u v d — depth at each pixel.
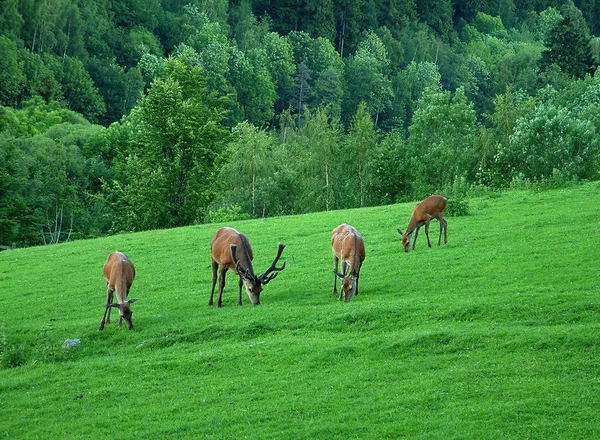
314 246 48.84
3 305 41.19
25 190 106.75
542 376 24.17
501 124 94.31
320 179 96.94
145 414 24.42
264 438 21.84
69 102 186.25
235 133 87.12
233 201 94.56
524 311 29.97
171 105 77.62
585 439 20.14
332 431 21.88
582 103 114.75
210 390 25.95
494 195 62.44
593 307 29.36
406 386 24.47
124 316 33.16
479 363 25.69
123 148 125.50
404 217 56.47
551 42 160.12
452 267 39.03
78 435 23.27
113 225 89.94
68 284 44.88
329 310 32.88
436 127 94.06
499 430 20.95
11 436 23.67
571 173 73.69
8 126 136.12
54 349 32.34
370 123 96.69
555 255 39.03
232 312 34.38
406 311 31.61
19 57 177.88
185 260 48.53
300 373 26.62
